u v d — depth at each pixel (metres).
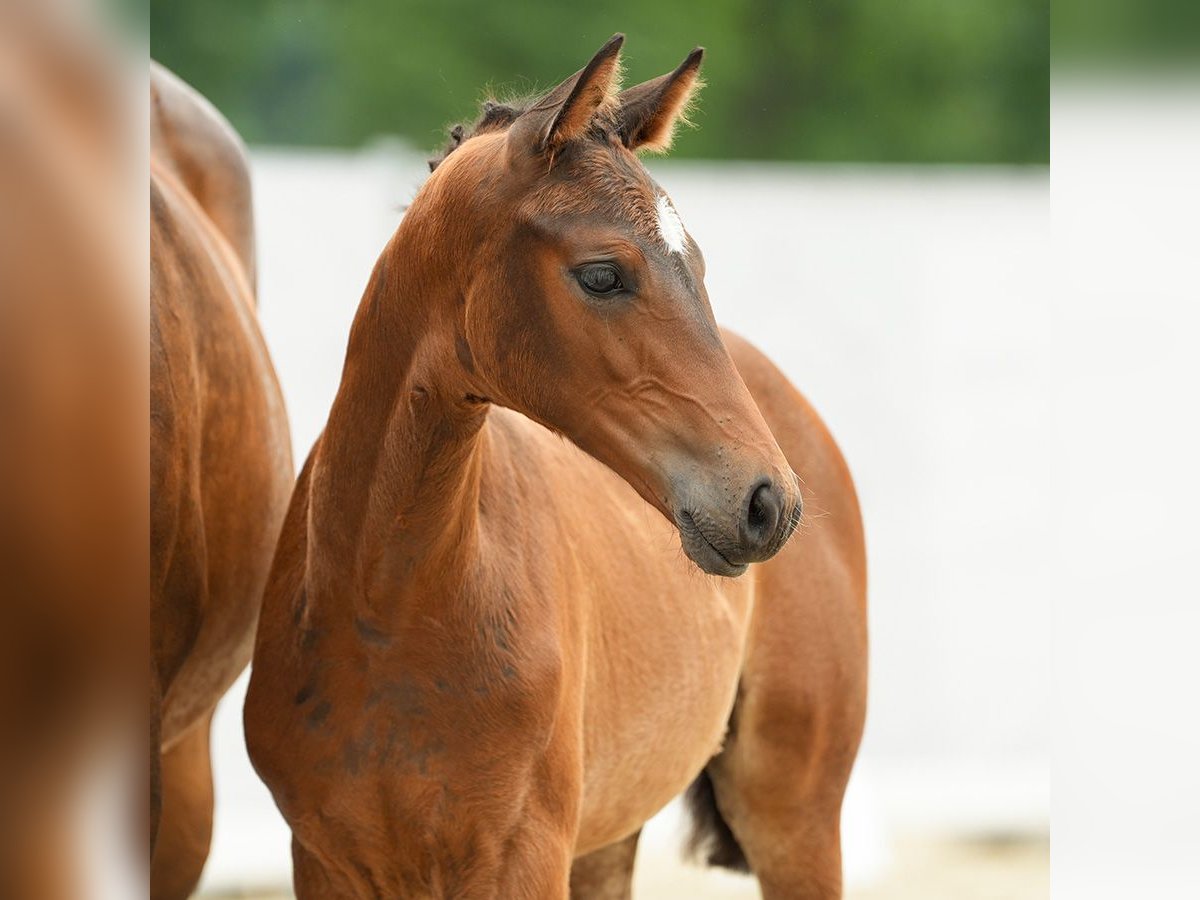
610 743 6.02
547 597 5.46
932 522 13.32
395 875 5.39
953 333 13.48
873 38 27.77
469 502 5.08
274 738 5.34
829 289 13.45
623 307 4.57
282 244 12.66
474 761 5.18
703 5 27.27
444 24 26.17
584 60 26.44
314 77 26.20
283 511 6.86
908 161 27.62
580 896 7.66
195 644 6.09
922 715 13.21
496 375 4.80
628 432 4.60
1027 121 27.94
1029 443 13.41
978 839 12.34
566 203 4.61
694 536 4.48
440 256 4.88
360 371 5.17
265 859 11.38
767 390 7.71
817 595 7.52
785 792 7.42
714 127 27.27
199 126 8.12
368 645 5.13
